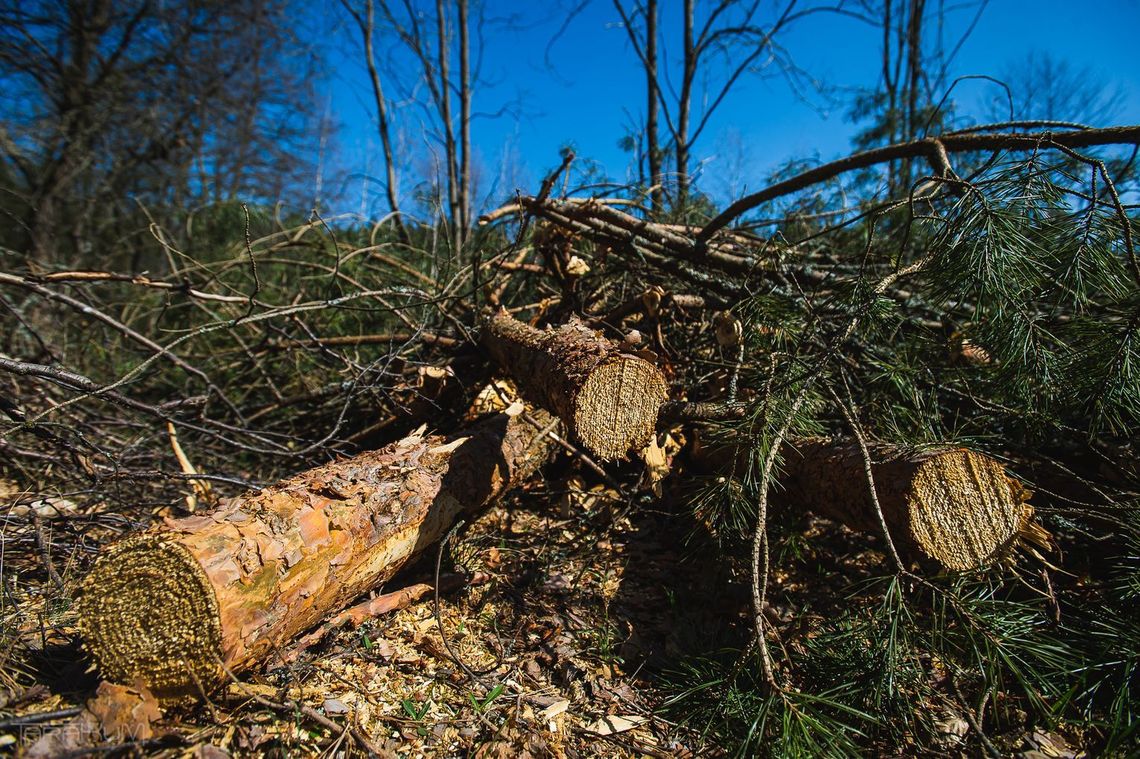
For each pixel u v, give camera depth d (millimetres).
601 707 2195
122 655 1838
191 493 3324
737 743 1947
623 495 3408
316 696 2070
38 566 2678
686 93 8391
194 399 3773
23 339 5098
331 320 4914
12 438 3525
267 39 11500
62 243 10195
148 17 9797
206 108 11117
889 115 8406
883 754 2012
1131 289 2488
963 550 2135
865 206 4836
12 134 8695
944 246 2551
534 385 2803
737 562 2924
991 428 3053
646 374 2400
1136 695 2055
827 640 2277
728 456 3018
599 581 2977
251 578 1883
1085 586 2455
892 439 2785
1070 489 2734
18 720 1705
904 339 3486
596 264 4406
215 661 1831
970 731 2074
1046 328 2812
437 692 2182
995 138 3131
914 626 2088
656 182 6473
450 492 2611
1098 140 2855
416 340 4211
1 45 8688
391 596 2584
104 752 1688
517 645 2504
